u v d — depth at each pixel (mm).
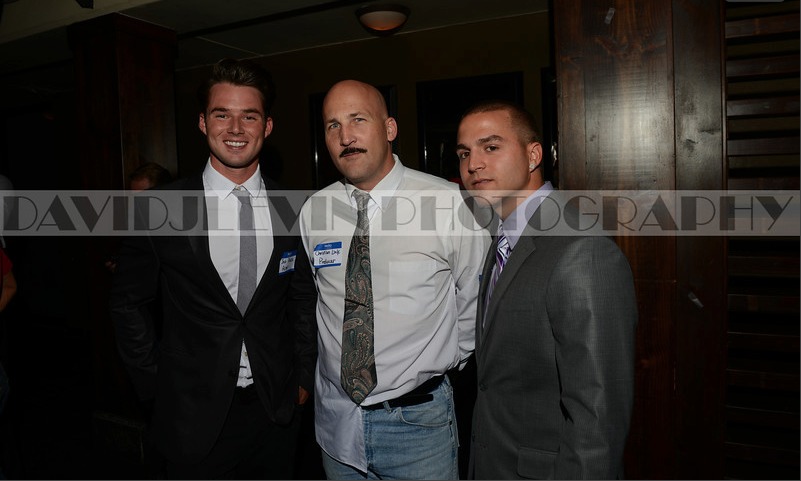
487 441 1226
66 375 4434
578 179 1789
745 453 1683
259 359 1621
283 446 1765
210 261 1565
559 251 1086
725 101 1637
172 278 1602
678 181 1691
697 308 1698
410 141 4023
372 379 1499
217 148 1591
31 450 3043
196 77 4805
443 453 1555
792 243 2188
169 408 1596
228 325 1590
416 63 3947
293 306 1831
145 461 2830
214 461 1630
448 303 1582
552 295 1066
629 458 1799
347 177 1533
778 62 1637
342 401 1566
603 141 1754
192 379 1586
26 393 4012
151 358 1704
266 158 4570
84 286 5582
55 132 5543
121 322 1664
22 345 5324
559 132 1801
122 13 2887
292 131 4441
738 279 2338
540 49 3557
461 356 1639
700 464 1730
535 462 1126
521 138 1209
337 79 4223
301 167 4426
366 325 1509
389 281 1511
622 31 1715
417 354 1503
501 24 3654
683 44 1664
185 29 3139
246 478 1752
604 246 1071
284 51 4383
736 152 1658
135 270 1642
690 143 1674
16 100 5531
